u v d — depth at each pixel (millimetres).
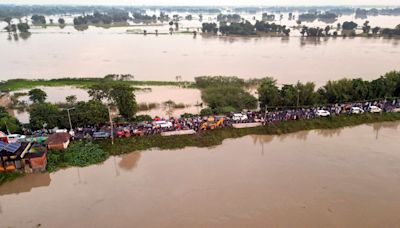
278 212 36344
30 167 44031
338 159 47875
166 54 139000
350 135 56375
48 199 38969
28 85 88812
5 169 43406
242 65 114438
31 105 70188
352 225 34375
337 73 100938
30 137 50875
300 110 62406
